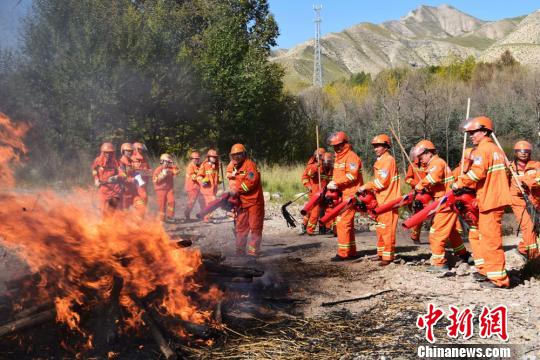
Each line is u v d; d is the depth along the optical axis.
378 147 7.88
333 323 5.31
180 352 4.49
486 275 6.45
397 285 6.65
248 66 28.08
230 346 4.71
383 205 7.60
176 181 19.47
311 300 6.08
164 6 27.98
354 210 8.21
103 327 4.51
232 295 5.82
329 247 9.56
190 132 25.25
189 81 24.53
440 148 24.45
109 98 21.47
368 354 4.54
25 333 4.34
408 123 24.75
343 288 6.57
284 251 9.23
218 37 27.30
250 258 8.02
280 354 4.55
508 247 9.18
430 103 24.91
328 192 8.30
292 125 31.02
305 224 11.32
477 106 32.06
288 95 33.03
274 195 16.88
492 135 6.31
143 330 4.64
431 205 6.79
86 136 21.27
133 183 11.41
